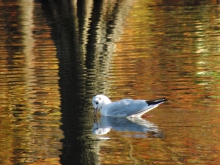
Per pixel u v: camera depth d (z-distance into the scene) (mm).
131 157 10875
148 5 33375
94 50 18953
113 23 25422
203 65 18094
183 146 11297
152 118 13211
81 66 17406
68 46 19188
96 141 11867
